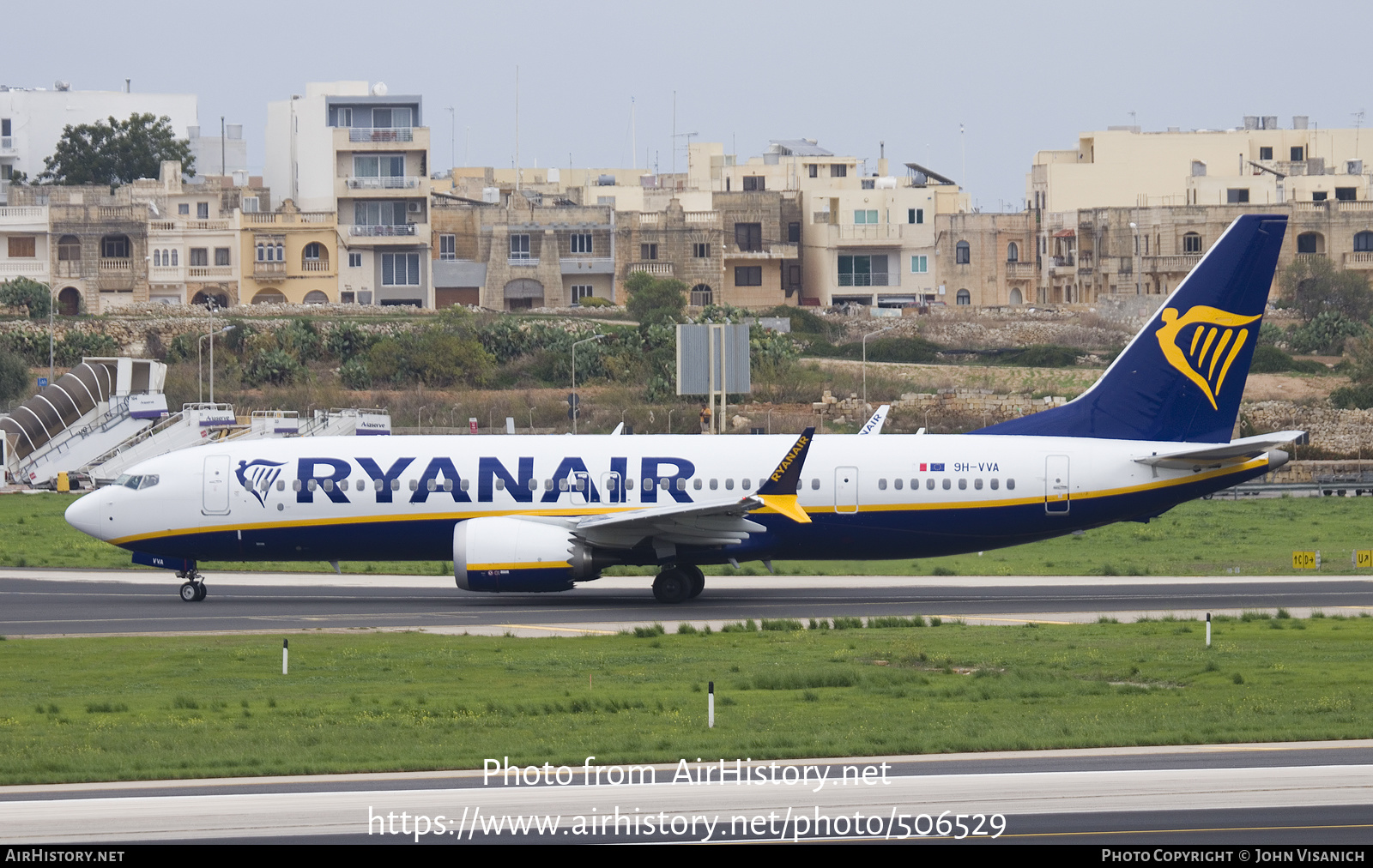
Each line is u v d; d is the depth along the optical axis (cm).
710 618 17562
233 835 8425
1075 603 18725
